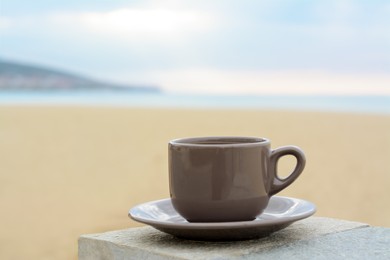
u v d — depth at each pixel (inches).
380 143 339.0
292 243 28.1
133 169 307.0
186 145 27.4
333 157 304.5
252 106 643.5
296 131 382.6
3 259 181.2
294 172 28.5
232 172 27.0
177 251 26.4
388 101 600.7
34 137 394.9
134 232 30.7
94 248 29.5
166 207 31.9
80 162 327.0
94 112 525.3
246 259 25.6
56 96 673.0
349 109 567.5
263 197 28.0
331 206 220.7
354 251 26.9
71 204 253.6
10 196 270.4
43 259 180.2
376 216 207.5
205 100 674.8
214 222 27.5
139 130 414.9
